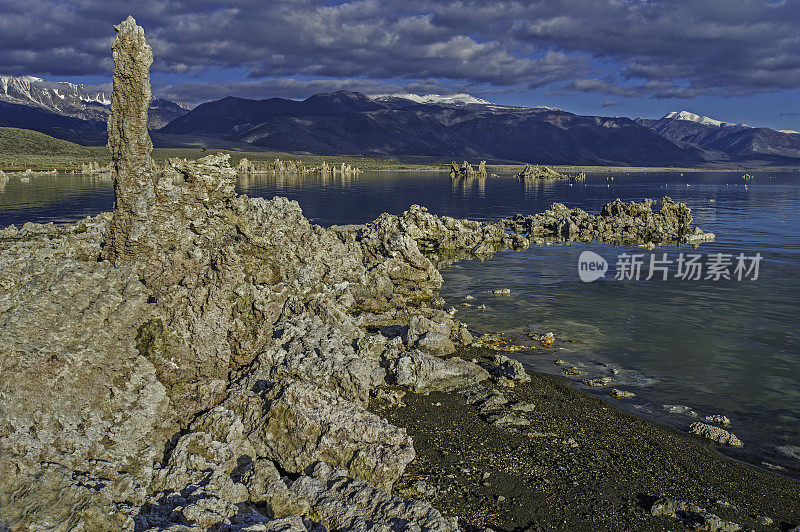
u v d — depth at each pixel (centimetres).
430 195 16425
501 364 2769
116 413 1656
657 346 3188
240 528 1231
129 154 2027
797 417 2320
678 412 2344
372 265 4766
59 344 1644
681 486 1761
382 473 1608
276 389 1847
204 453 1628
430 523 1335
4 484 1255
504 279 5078
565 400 2420
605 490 1712
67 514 1207
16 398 1475
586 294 4462
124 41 1944
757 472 1877
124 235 2058
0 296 1762
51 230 2880
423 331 3028
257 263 2534
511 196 16838
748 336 3378
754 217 10938
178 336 1948
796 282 4944
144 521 1288
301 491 1491
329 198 14362
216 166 2455
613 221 8525
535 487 1709
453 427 2114
